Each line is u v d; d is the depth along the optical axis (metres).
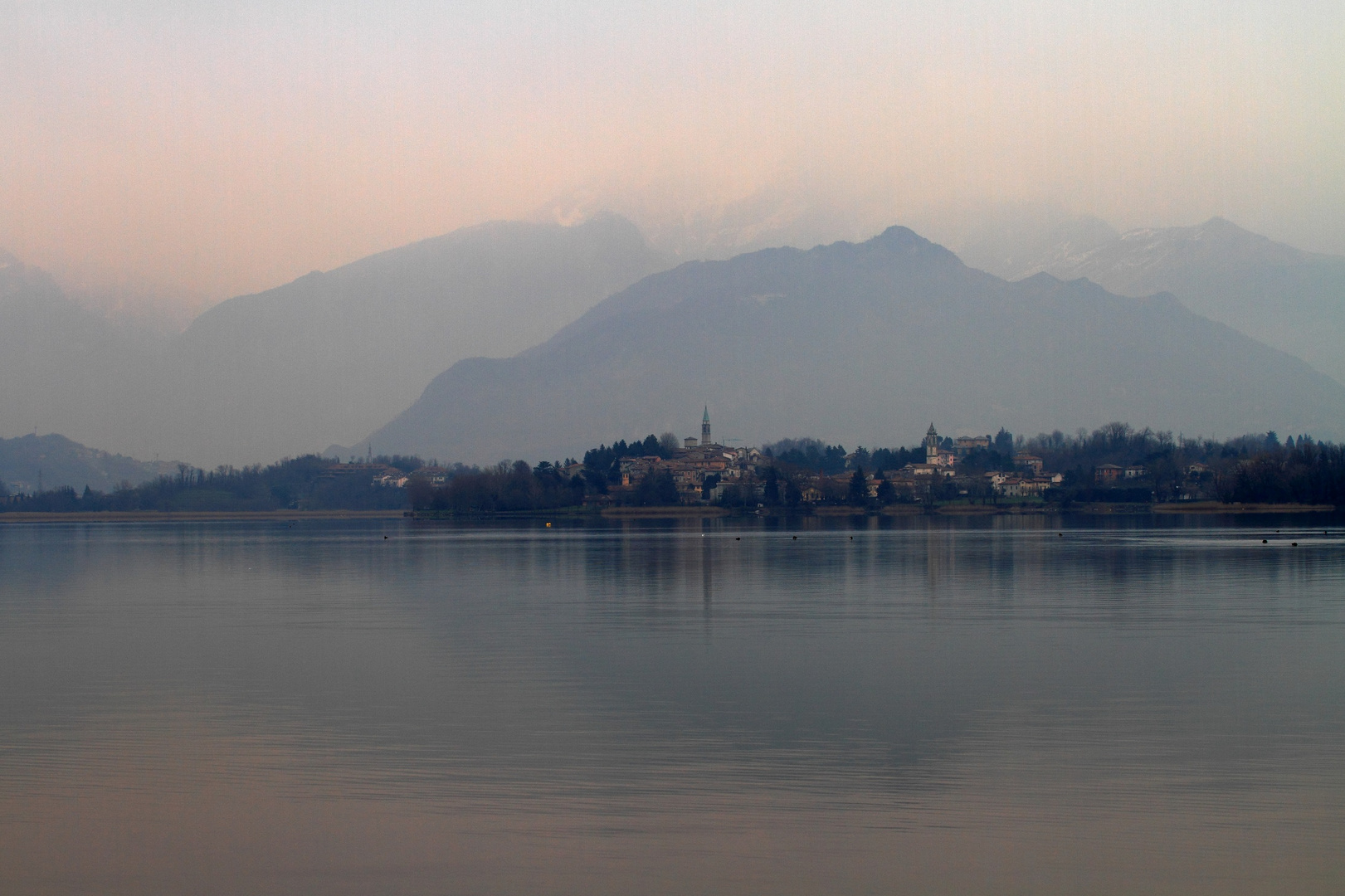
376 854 27.16
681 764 34.72
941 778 33.00
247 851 27.38
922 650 58.00
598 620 73.81
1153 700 44.06
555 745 37.22
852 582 103.75
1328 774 33.12
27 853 27.39
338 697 45.75
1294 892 24.67
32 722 41.00
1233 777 32.81
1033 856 26.67
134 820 29.64
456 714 42.12
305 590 101.12
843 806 30.41
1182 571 113.12
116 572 130.25
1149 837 27.86
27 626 72.12
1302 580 100.69
